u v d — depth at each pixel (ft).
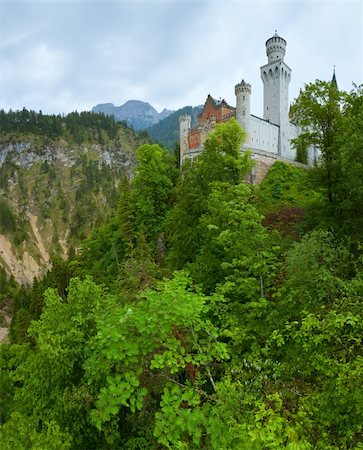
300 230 101.09
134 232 166.71
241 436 22.70
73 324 50.16
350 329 33.17
